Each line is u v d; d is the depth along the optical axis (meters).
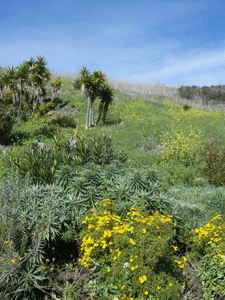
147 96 43.59
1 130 12.02
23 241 2.99
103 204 3.80
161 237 3.07
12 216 3.22
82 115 24.84
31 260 3.05
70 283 3.21
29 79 21.69
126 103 30.61
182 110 28.22
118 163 6.98
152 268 2.83
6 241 2.83
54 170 5.46
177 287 2.72
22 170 5.44
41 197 4.16
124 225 3.20
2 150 10.83
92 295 2.86
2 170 7.02
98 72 20.11
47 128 15.73
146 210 3.94
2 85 21.31
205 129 15.87
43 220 3.47
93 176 4.81
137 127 18.12
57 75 44.09
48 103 28.64
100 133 16.09
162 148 13.06
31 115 21.42
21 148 11.04
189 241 3.72
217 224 4.01
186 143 12.35
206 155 8.83
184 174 8.77
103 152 7.52
